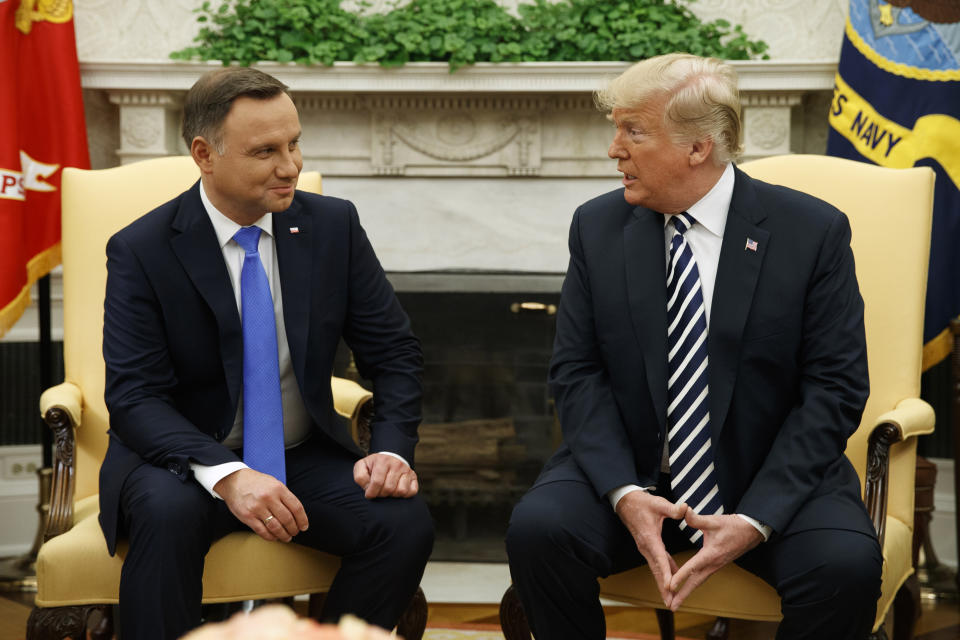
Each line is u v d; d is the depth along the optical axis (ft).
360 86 10.84
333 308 6.20
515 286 11.28
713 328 5.62
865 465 6.57
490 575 10.55
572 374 5.98
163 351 5.94
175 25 11.57
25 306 9.83
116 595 5.65
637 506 5.40
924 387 10.30
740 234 5.70
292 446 6.30
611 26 10.88
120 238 6.02
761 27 11.50
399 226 11.51
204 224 5.99
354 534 5.71
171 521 5.29
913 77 9.71
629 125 5.60
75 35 10.67
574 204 11.42
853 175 6.93
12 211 9.66
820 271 5.66
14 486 11.23
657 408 5.65
